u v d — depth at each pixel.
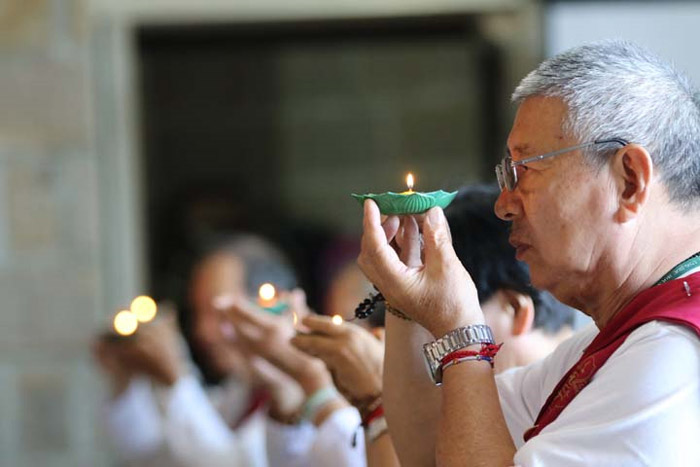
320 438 3.75
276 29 7.83
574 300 2.64
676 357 2.38
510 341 3.22
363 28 7.83
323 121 8.35
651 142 2.53
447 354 2.64
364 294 4.92
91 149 7.25
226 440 5.31
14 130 6.89
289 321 3.89
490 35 7.76
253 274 5.41
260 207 8.41
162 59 8.23
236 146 8.41
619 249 2.54
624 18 7.38
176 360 5.42
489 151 7.96
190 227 8.34
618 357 2.46
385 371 3.03
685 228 2.56
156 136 8.30
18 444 6.95
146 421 5.46
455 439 2.55
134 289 7.46
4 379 6.92
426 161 8.13
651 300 2.51
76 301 7.14
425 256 2.71
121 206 7.47
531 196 2.57
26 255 6.96
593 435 2.37
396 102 8.18
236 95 8.38
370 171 8.28
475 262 3.18
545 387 2.93
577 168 2.53
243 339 3.87
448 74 8.03
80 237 7.19
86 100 7.24
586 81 2.55
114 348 5.43
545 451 2.40
